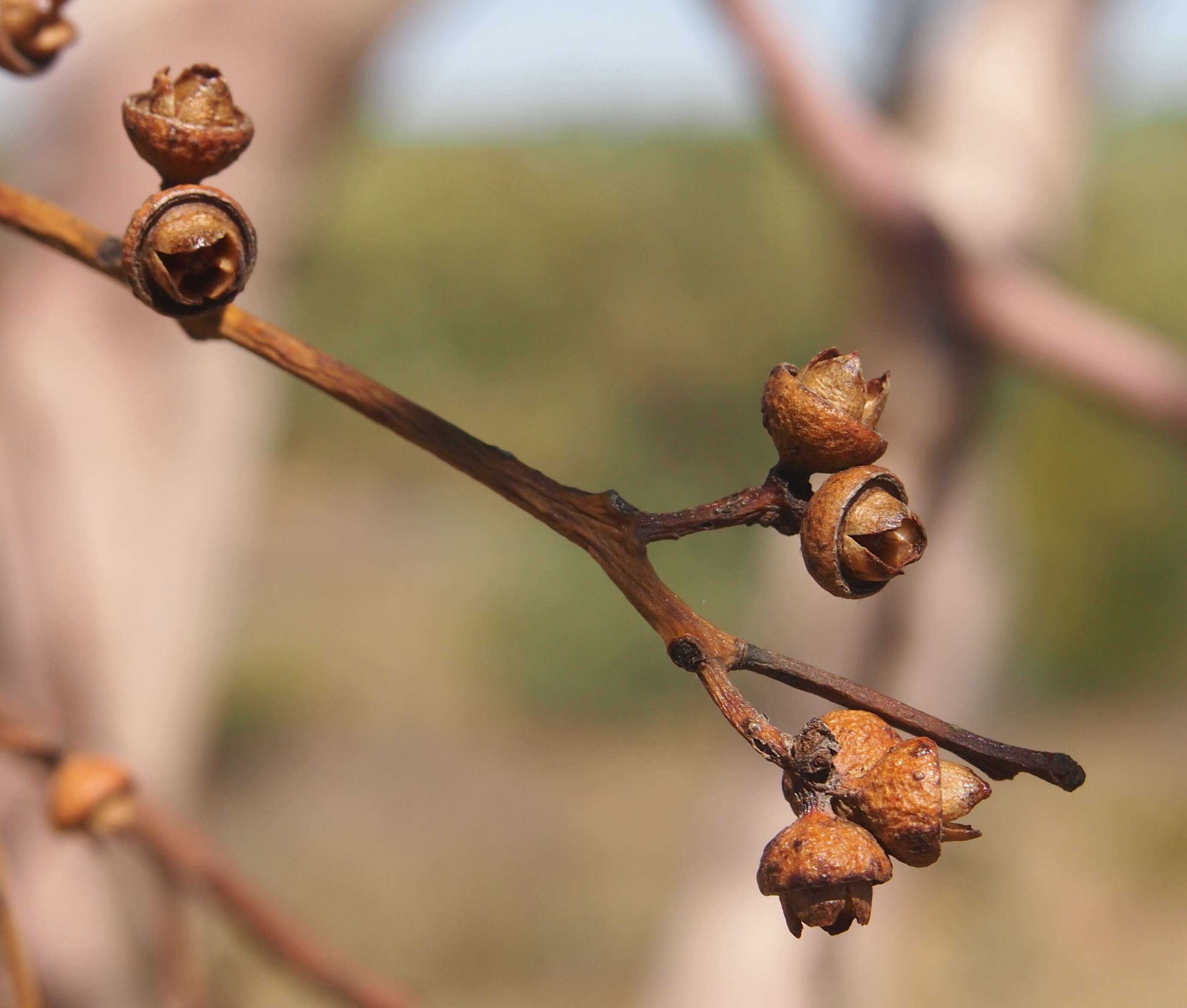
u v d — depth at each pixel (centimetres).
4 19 23
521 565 225
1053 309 42
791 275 288
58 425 43
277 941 26
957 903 142
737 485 267
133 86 44
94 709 42
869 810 19
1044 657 194
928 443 46
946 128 47
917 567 49
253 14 45
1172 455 188
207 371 46
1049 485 193
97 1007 37
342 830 157
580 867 151
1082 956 135
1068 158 48
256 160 46
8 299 44
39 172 45
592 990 130
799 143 43
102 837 24
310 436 279
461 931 138
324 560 238
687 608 20
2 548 41
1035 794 163
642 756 181
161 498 44
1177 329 211
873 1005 57
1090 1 49
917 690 50
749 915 55
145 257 20
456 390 284
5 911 23
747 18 42
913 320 44
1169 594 194
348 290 292
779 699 52
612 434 275
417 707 189
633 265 291
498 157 305
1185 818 154
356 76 48
